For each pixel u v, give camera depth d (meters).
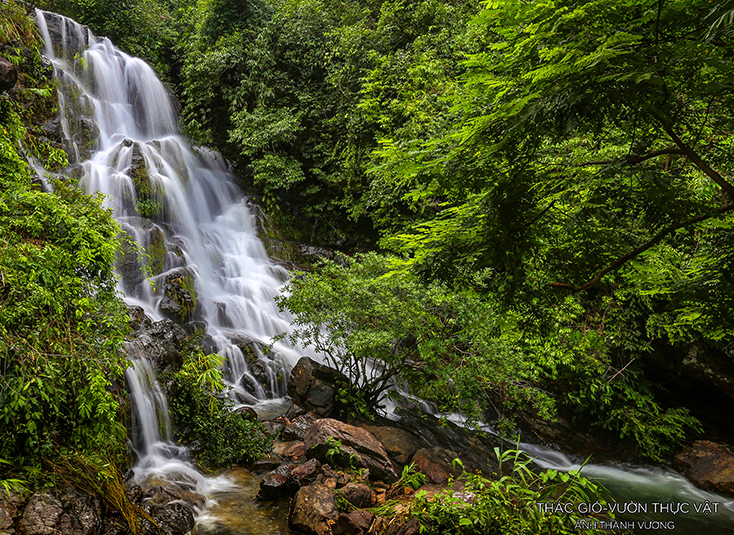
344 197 16.17
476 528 4.47
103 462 4.32
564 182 3.73
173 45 18.19
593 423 9.60
